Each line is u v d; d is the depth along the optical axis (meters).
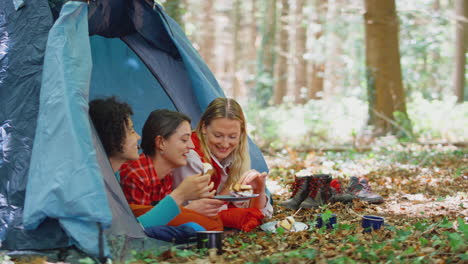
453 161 9.23
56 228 3.42
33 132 3.64
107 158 3.66
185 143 4.04
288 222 4.20
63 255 3.32
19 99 3.73
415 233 3.89
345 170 8.56
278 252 3.47
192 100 5.15
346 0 21.95
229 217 4.27
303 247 3.55
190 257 3.36
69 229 3.30
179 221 3.84
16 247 3.37
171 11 15.02
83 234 3.29
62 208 3.30
